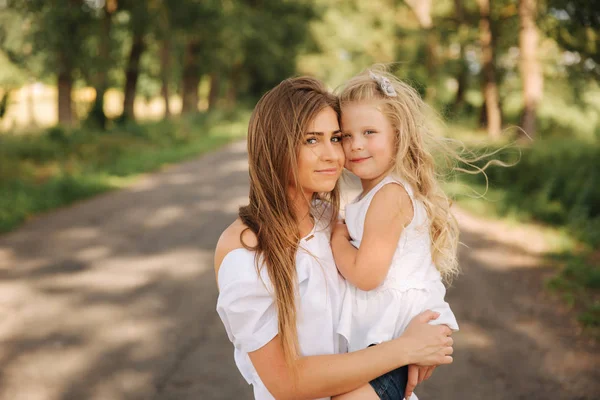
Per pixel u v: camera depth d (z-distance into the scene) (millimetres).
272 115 1416
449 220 1646
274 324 1345
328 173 1435
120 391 3414
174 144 20875
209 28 27516
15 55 22203
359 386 1379
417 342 1399
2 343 4090
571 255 6258
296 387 1331
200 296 5059
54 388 3451
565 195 8727
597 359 3783
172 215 8688
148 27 24234
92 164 13508
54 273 5754
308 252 1438
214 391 3406
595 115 22094
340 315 1507
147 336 4211
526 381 3492
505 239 7145
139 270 5859
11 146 14008
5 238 7234
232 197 10328
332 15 33812
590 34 9438
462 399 3299
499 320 4492
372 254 1479
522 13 16203
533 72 16781
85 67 21766
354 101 1568
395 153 1573
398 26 27516
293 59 37188
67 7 20469
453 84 30344
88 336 4211
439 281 1625
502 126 22219
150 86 54156
